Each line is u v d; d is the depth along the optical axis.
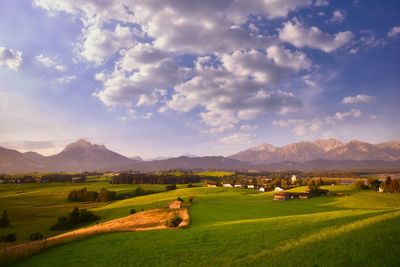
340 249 28.53
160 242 44.16
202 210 97.25
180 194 175.88
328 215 55.78
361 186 188.62
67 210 152.50
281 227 46.91
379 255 25.28
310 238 35.78
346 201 134.25
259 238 40.31
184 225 62.69
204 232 49.62
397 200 136.00
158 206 131.62
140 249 40.69
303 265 25.50
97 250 41.88
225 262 30.52
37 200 189.00
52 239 49.38
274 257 29.42
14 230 108.06
